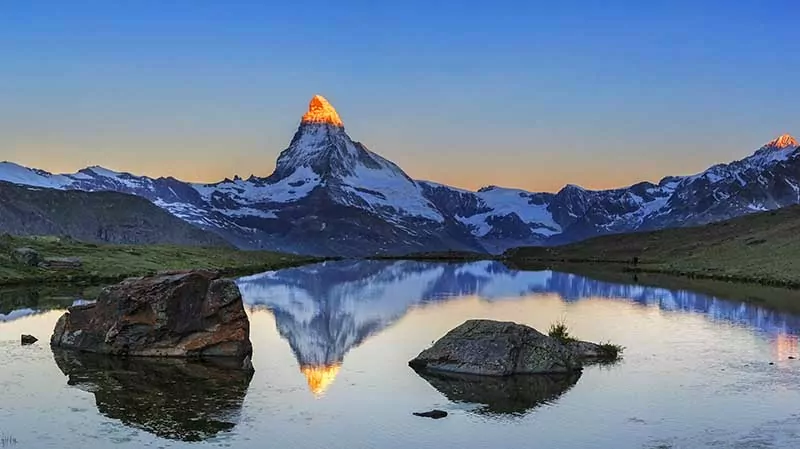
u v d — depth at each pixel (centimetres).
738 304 7406
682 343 5000
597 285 10112
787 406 3344
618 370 4125
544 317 6481
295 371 4106
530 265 16000
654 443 2842
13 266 9731
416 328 5841
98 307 4681
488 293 9038
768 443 2822
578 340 4825
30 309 6644
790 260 10950
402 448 2805
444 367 4134
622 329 5678
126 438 2862
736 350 4725
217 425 3050
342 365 4294
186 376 3934
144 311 4525
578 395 3566
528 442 2873
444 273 13338
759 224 16375
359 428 3038
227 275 12656
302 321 6247
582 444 2842
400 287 10062
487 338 4191
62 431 2938
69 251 12256
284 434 2948
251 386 3728
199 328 4556
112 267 10900
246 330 4625
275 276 12419
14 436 2872
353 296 8638
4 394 3491
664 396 3534
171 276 4700
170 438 2875
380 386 3750
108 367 4125
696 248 15488
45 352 4525
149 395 3509
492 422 3128
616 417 3191
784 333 5431
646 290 9194
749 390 3638
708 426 3048
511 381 3869
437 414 3219
